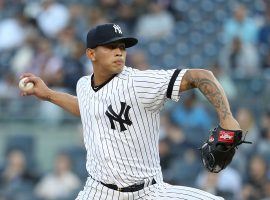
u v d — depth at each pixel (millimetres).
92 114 19328
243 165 39375
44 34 53562
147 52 52938
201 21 55312
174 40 53781
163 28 54281
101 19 54156
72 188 40688
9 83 49375
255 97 44938
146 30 54281
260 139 41219
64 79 47719
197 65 51531
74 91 47500
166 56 52688
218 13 55938
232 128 17734
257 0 56250
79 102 19906
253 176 38344
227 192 37156
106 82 19328
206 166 18422
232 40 49156
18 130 45250
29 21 54031
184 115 42719
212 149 18031
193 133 41875
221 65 48188
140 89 18734
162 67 51750
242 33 51438
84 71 48219
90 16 54031
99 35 19031
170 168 39406
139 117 18922
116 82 19141
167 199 19047
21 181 42281
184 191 19078
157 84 18562
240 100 44750
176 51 53000
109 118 19047
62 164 41125
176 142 40594
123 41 19156
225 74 46438
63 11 54750
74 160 42219
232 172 37719
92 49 19250
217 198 18984
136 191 19219
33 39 51625
